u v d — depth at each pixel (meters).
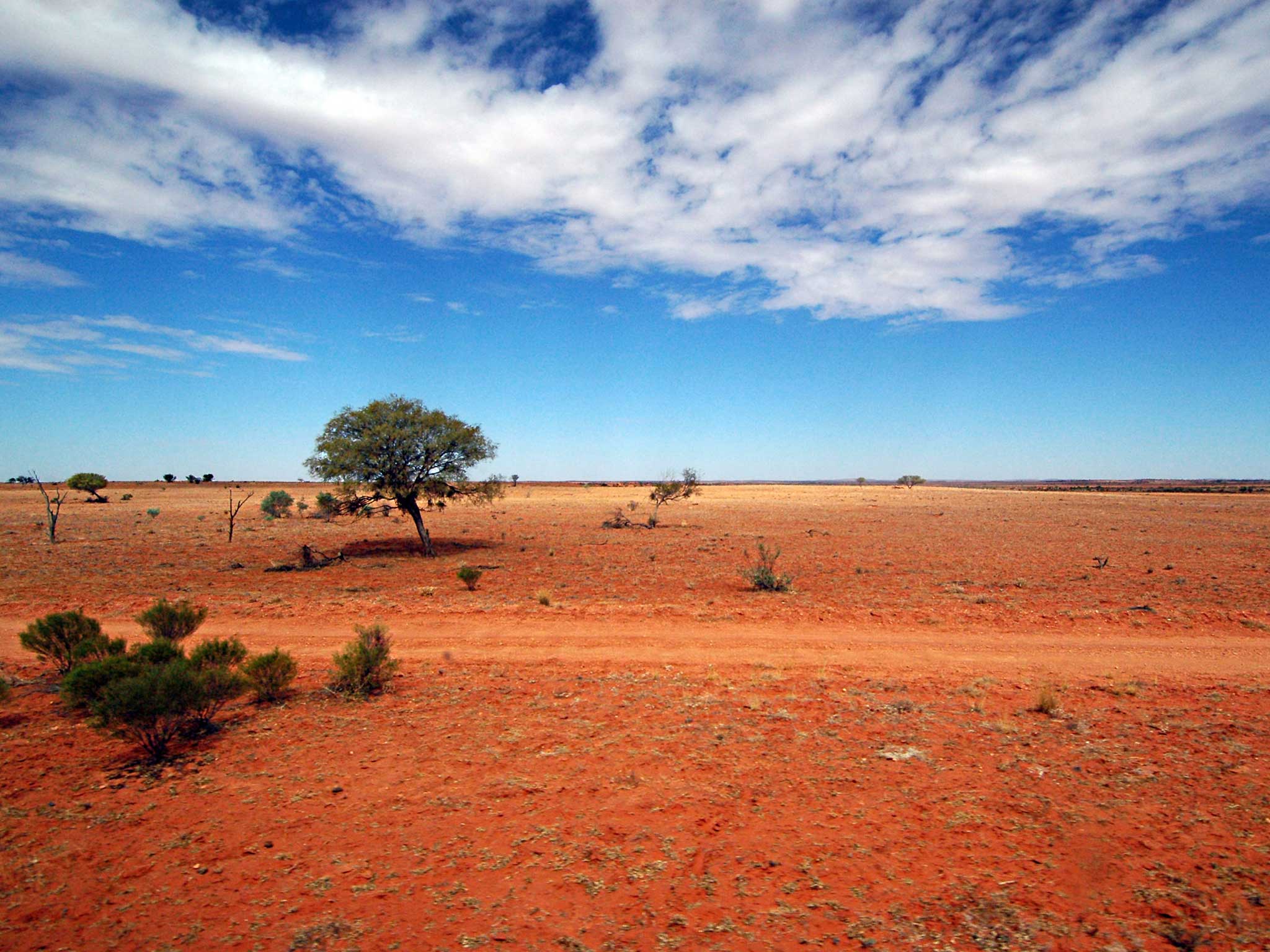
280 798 7.12
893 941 4.73
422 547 35.56
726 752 8.30
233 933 4.89
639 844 6.12
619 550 34.78
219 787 7.41
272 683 10.60
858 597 20.48
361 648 11.26
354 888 5.46
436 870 5.73
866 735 8.89
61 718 9.80
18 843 6.21
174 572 25.52
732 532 47.06
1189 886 5.36
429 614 17.45
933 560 30.97
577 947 4.70
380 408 30.91
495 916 5.07
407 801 7.02
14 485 132.62
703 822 6.52
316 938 4.80
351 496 31.59
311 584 23.03
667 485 56.59
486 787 7.35
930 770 7.75
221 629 15.80
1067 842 6.09
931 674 12.10
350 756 8.27
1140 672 12.27
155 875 5.68
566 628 15.86
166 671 8.42
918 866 5.73
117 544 35.69
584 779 7.54
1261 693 10.84
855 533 45.88
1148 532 46.22
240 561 29.05
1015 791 7.17
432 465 31.66
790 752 8.30
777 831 6.34
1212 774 7.55
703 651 13.83
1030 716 9.70
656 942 4.74
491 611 17.73
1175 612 17.58
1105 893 5.30
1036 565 29.12
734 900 5.25
